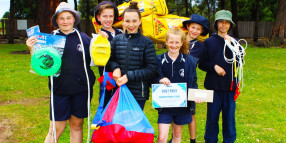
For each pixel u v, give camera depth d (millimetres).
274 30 22625
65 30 2887
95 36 2787
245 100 6160
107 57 2785
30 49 2734
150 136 2592
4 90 6664
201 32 3768
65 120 3002
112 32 3547
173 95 2920
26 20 29156
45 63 2648
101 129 2545
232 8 23062
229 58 3379
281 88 7340
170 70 3023
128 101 2738
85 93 2986
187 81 3020
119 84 2779
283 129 4426
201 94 2895
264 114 5184
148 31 5062
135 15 2844
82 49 2867
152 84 2930
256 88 7328
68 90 2867
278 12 22484
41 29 11789
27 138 3973
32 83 7465
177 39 2914
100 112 2705
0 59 11812
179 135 3143
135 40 2900
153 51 2924
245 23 32062
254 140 3957
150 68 2861
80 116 3010
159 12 5137
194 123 3623
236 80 3270
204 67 3457
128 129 2525
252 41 24469
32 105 5559
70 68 2846
